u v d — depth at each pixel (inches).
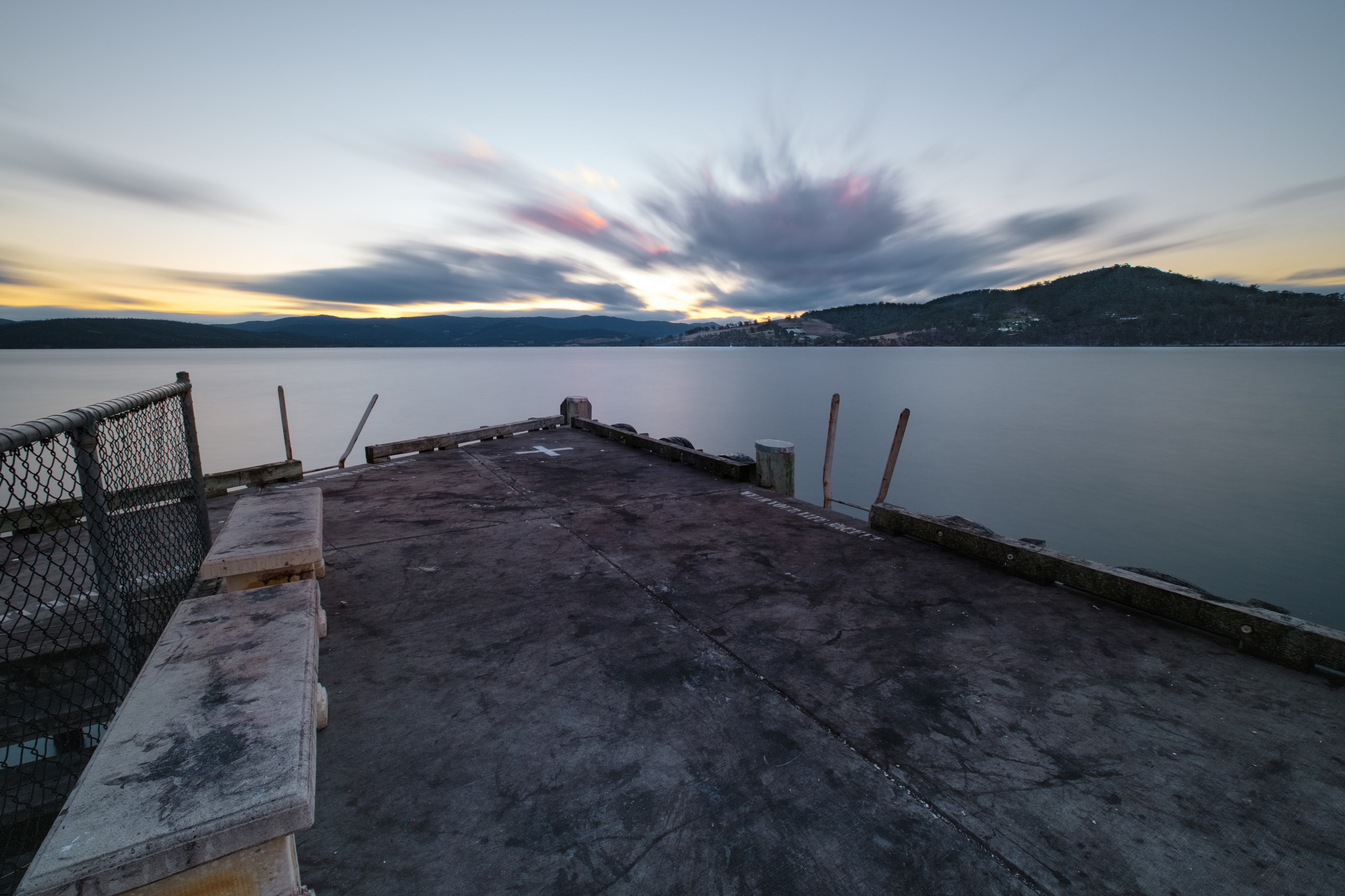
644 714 113.1
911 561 193.9
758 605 161.3
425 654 135.2
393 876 77.3
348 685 122.6
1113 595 160.1
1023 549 178.5
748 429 2910.9
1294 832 85.0
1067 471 2281.0
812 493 2012.8
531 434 474.3
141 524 127.4
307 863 79.1
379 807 89.4
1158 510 1850.4
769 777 96.1
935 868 79.2
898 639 142.3
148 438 131.4
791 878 77.6
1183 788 93.7
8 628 121.9
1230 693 119.2
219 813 49.8
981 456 2527.1
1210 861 80.4
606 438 449.4
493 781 95.0
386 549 205.5
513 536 220.8
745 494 282.8
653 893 75.3
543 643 140.6
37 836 117.5
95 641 123.0
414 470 337.4
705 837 84.0
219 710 63.5
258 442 2263.8
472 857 80.4
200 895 53.4
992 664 130.6
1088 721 110.4
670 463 358.9
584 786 93.9
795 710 114.3
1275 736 106.0
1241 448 2655.0
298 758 56.9
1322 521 1743.4
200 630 82.1
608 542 214.4
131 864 46.6
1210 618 141.1
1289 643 127.7
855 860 80.4
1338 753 101.5
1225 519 1780.3
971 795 92.4
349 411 3085.6
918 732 107.7
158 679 69.3
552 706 115.6
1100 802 90.7
